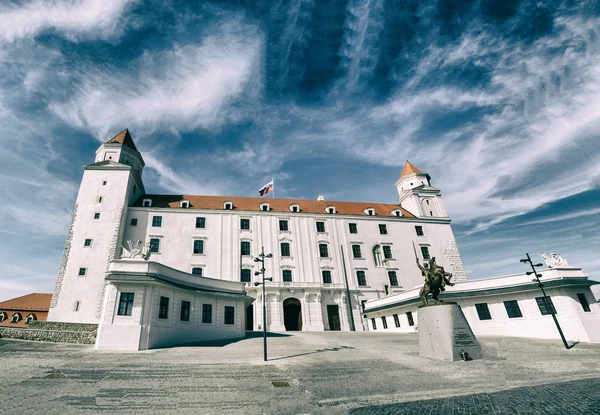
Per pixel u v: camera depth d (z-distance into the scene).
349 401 10.62
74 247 41.31
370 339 28.69
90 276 39.59
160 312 24.14
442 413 9.10
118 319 22.11
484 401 10.12
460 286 34.25
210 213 50.28
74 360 17.09
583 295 28.38
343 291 48.78
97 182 46.34
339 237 53.66
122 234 44.34
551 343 24.94
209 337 28.25
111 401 10.46
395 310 39.59
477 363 16.62
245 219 51.41
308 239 52.19
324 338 29.89
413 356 19.11
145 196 51.94
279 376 14.21
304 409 9.86
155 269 24.61
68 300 38.06
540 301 29.66
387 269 52.50
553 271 29.08
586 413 8.60
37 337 24.72
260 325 43.47
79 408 9.74
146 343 22.05
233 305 31.59
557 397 10.27
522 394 10.80
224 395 11.32
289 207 55.91
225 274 46.34
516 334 30.34
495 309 32.16
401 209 61.31
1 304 47.53
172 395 11.25
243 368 15.83
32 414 9.16
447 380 13.27
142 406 10.05
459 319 18.23
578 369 15.12
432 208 60.16
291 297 46.38
